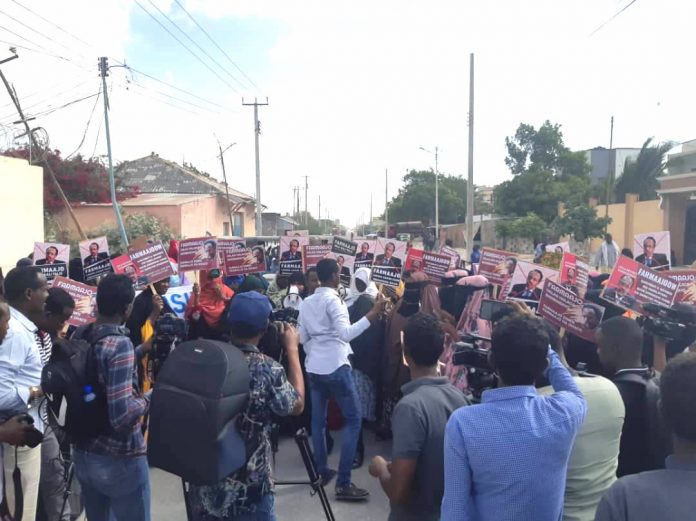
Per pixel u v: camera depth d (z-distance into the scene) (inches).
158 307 189.0
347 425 176.2
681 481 62.1
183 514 168.6
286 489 181.3
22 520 128.8
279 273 265.7
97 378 112.1
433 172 2635.3
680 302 173.0
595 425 98.8
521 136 1658.5
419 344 102.1
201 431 89.9
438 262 236.2
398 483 94.9
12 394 122.7
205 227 1109.7
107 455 114.0
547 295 161.9
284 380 101.3
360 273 226.7
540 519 79.2
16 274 141.3
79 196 911.0
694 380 63.2
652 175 1385.3
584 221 1083.3
